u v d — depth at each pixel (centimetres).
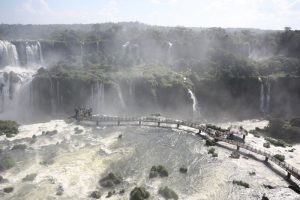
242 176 5288
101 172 5275
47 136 6888
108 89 10481
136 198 4428
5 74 11306
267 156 5931
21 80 11281
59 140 6681
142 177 5172
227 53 13162
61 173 5162
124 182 4981
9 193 4559
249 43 15912
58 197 4481
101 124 7819
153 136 7069
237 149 6462
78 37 16125
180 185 4962
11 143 6431
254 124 9831
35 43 14125
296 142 7831
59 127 7550
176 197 4550
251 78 11325
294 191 4884
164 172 5269
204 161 5834
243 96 11331
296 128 8188
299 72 12044
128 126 7725
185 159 5912
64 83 10594
